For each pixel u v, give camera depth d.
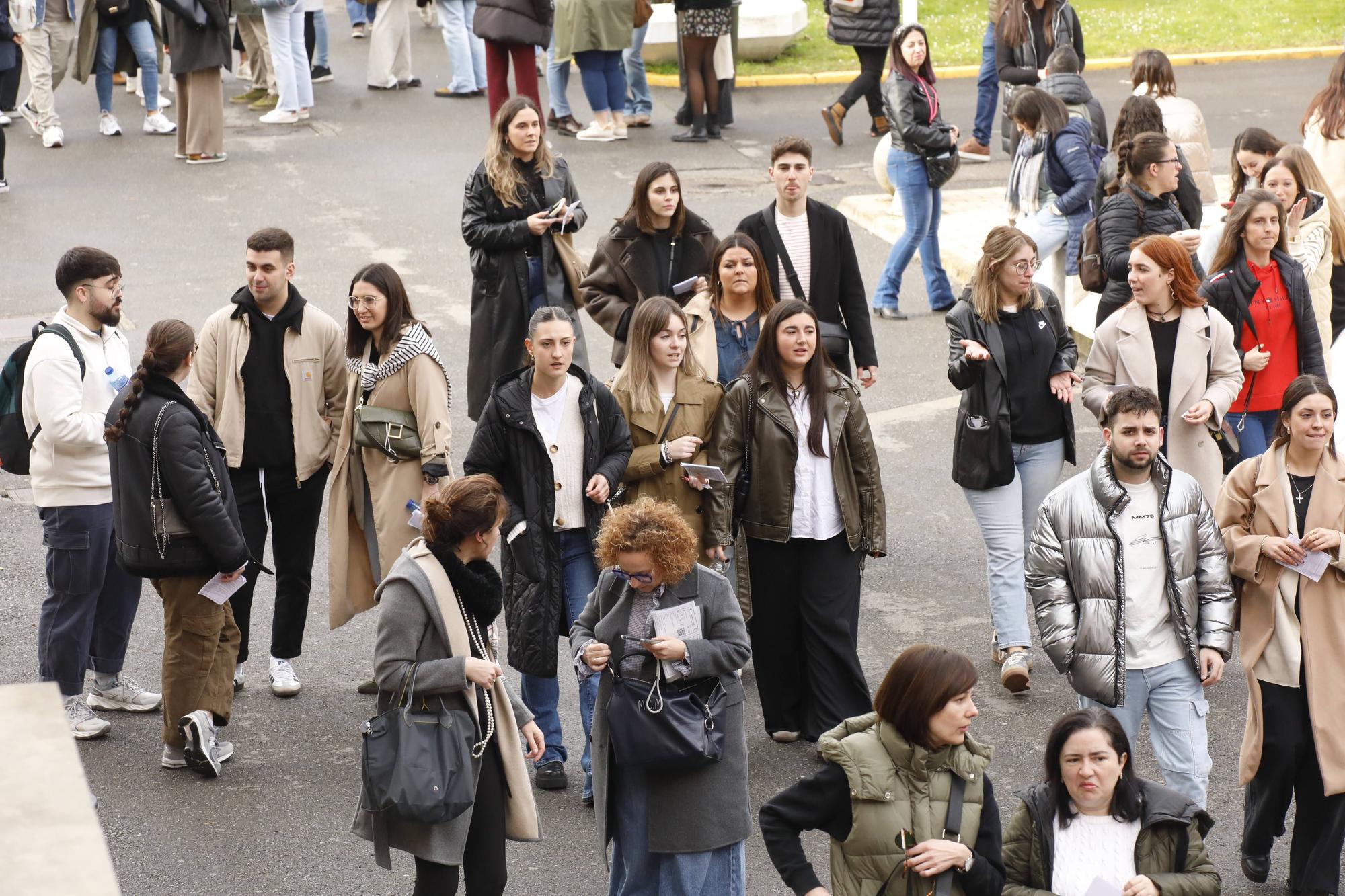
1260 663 12.80
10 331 25.62
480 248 20.64
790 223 17.42
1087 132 25.33
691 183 34.47
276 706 15.99
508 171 20.42
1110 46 48.62
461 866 11.95
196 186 34.03
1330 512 12.68
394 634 11.11
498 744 11.54
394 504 15.45
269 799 14.19
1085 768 10.06
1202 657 12.65
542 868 13.33
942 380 25.12
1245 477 13.12
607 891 13.02
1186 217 20.95
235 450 15.59
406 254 30.09
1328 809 12.72
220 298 27.48
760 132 39.25
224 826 13.72
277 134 38.16
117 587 15.45
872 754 9.77
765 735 15.61
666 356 14.94
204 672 14.40
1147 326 16.39
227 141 37.53
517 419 14.02
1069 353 16.44
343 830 13.73
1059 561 12.94
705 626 11.59
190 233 30.98
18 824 4.78
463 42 40.94
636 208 17.77
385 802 10.85
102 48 37.19
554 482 14.12
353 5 47.97
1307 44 48.84
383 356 15.44
